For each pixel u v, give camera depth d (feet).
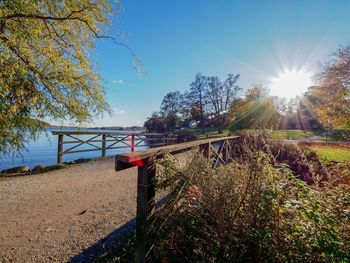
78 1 11.14
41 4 10.12
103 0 11.95
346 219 4.18
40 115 11.18
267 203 4.26
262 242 4.09
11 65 9.04
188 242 5.00
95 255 6.65
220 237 4.40
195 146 8.39
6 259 6.50
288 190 4.91
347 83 37.81
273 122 61.05
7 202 11.41
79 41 12.61
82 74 12.96
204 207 4.85
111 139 30.19
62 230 8.27
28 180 16.37
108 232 8.07
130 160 4.47
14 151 11.05
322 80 40.75
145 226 5.03
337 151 22.13
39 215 9.71
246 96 84.17
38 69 10.51
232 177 5.29
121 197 12.07
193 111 119.85
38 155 35.04
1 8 8.32
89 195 12.55
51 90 11.28
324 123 42.52
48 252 6.87
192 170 5.98
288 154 13.37
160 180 6.00
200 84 114.42
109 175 17.90
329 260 3.64
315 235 3.86
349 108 37.65
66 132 23.21
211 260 4.44
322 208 4.40
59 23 10.91
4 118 9.59
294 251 3.92
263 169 4.91
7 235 7.93
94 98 13.56
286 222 4.19
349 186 5.87
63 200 11.69
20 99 10.07
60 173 18.89
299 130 87.04
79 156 36.01
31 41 9.75
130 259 6.20
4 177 17.49
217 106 110.52
